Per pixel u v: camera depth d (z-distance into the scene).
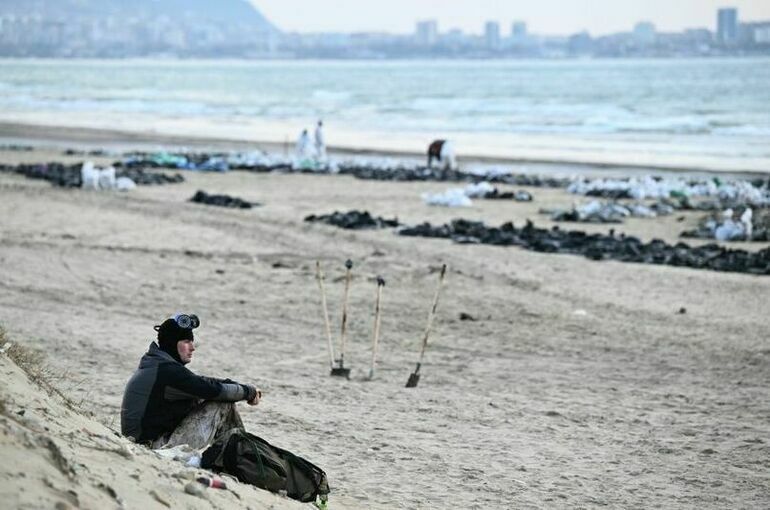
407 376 47.12
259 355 50.38
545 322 59.91
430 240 87.88
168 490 19.08
